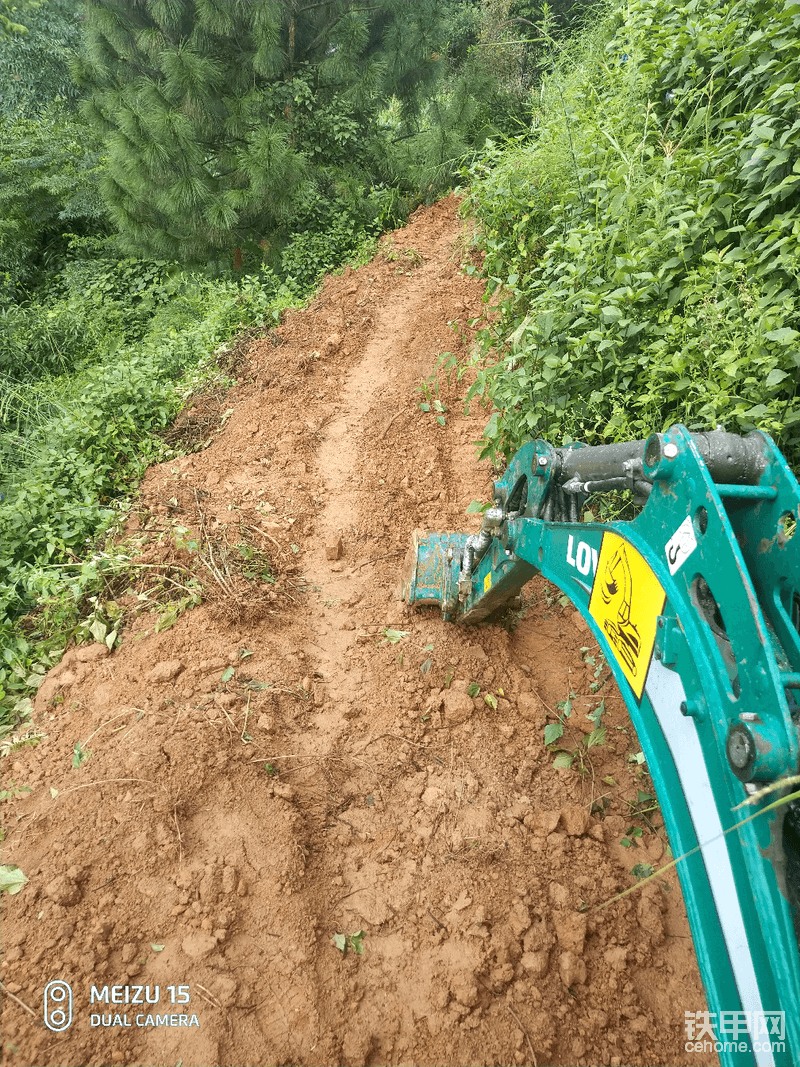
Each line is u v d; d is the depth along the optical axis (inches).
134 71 432.5
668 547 68.2
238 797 124.1
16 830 122.1
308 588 183.6
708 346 137.3
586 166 228.1
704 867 60.6
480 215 291.4
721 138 182.1
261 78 438.6
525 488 121.6
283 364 295.7
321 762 133.7
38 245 593.3
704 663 60.9
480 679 150.0
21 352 412.5
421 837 120.6
